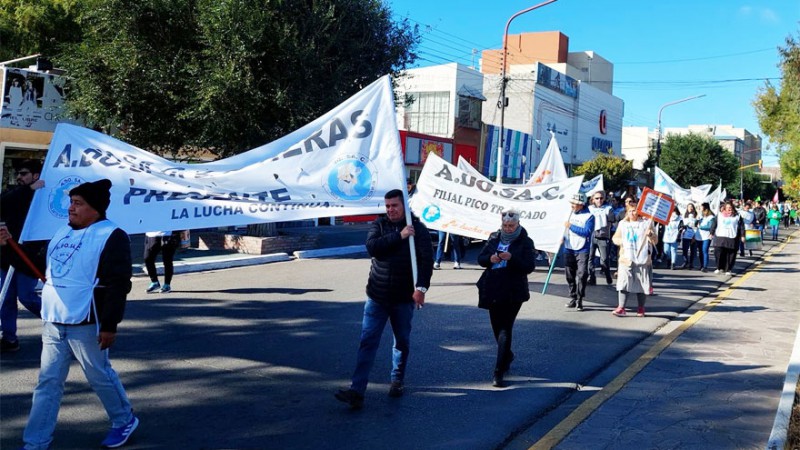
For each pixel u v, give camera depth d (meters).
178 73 16.02
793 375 6.48
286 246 15.69
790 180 33.44
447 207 11.69
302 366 6.69
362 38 17.66
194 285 11.09
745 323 9.80
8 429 4.81
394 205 5.49
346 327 8.38
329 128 6.13
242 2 15.02
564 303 10.91
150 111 16.78
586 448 4.82
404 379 6.41
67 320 4.18
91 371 4.34
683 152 58.94
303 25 15.98
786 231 41.44
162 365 6.57
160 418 5.18
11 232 6.30
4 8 23.77
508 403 5.85
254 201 5.99
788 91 15.47
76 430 4.84
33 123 17.77
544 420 5.50
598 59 67.00
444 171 11.76
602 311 10.38
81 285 4.18
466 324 8.89
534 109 45.16
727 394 6.18
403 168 6.10
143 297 9.86
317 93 16.42
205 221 5.86
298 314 9.04
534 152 45.31
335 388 6.05
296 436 4.90
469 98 38.09
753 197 80.88
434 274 13.67
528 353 7.58
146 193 5.79
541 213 11.33
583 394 6.25
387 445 4.79
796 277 16.25
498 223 11.48
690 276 15.77
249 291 10.65
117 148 5.89
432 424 5.26
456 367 6.89
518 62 63.12
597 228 13.31
